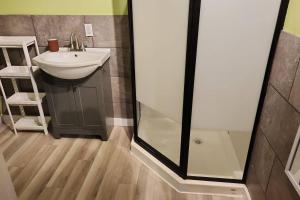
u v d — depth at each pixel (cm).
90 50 231
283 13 123
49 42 224
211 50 137
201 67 142
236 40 133
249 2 123
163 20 149
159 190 187
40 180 195
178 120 168
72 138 248
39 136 252
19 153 226
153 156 205
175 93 162
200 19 130
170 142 221
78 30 228
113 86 251
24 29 231
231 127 160
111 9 217
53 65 194
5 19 228
